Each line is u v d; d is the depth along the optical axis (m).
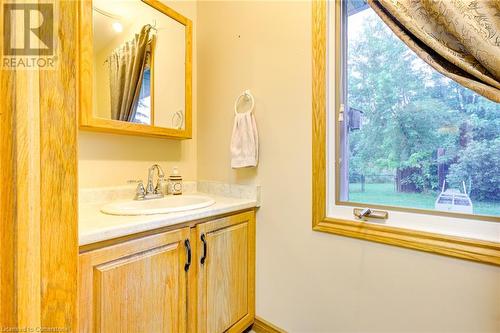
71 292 0.49
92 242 0.78
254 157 1.41
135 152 1.49
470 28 0.75
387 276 1.04
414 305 0.98
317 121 1.21
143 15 1.42
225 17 1.63
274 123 1.39
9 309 0.41
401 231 1.01
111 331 0.83
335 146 1.20
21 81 0.43
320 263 1.23
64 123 0.49
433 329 0.94
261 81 1.44
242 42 1.54
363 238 1.09
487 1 0.74
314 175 1.23
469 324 0.87
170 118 1.55
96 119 1.20
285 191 1.35
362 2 1.14
